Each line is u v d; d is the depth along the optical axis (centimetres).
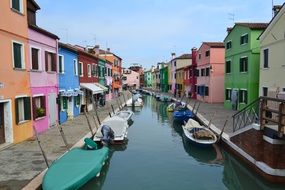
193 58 4284
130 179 1149
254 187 1098
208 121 2062
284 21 1727
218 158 1447
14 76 1347
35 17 1709
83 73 2681
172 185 1098
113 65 4816
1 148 1236
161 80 7631
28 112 1471
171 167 1302
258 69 2377
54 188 827
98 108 3053
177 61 5759
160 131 2155
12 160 1089
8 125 1312
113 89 4716
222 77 3459
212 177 1187
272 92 1844
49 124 1783
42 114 1647
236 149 1330
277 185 1020
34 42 1564
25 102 1455
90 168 980
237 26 2628
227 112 2564
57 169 957
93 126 1875
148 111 3506
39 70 1617
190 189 1064
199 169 1282
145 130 2197
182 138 1895
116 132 1670
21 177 914
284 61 1736
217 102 3497
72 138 1490
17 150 1229
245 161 1230
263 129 1107
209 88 3500
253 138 1161
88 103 2811
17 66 1397
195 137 1598
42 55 1675
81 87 2572
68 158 1066
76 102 2428
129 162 1367
